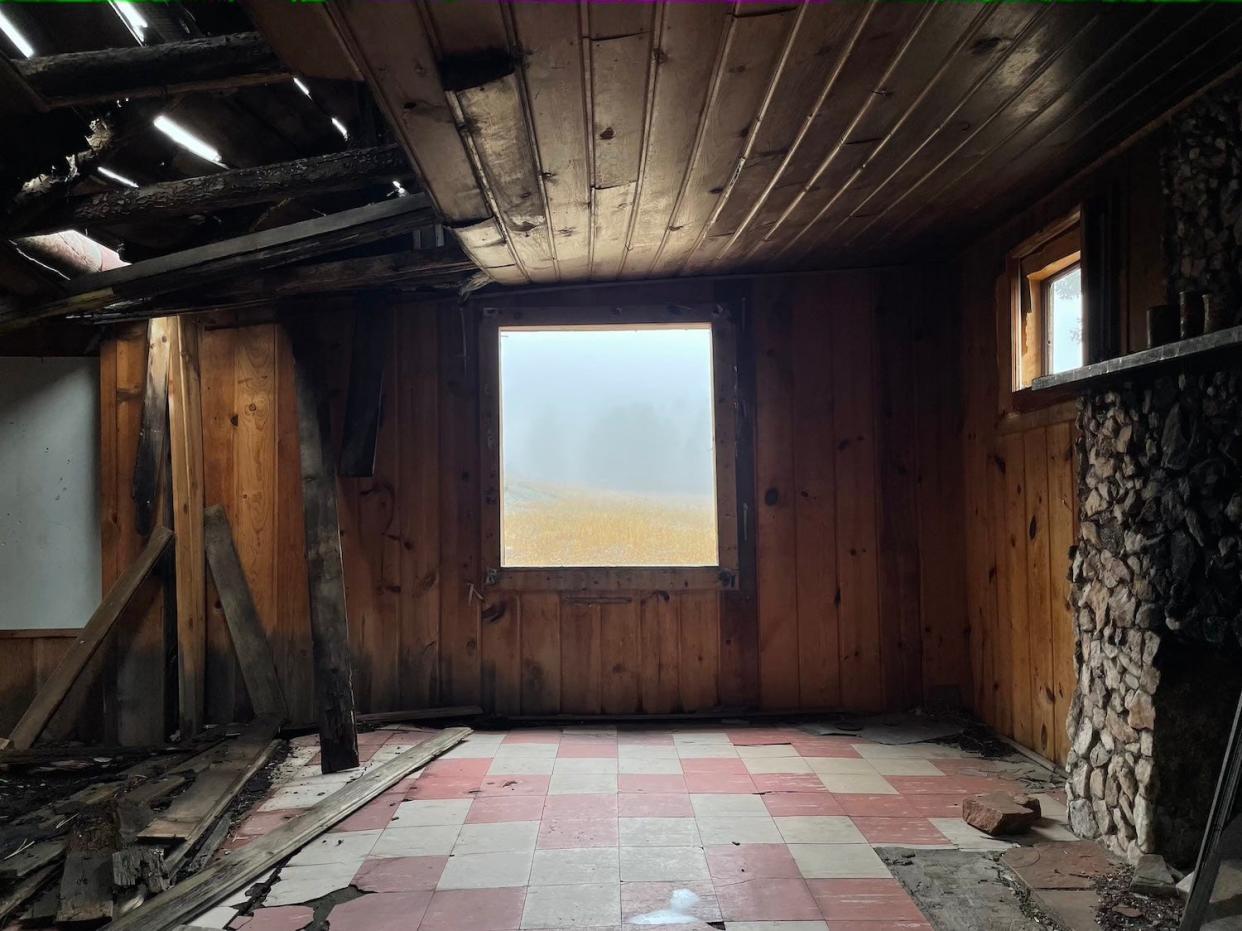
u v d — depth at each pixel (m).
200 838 2.55
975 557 3.81
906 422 4.02
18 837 2.51
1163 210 2.32
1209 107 2.14
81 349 3.83
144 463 3.69
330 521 3.53
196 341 3.96
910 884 2.20
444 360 4.06
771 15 1.64
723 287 4.09
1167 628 2.17
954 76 1.98
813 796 2.87
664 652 4.02
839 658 4.01
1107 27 1.80
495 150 2.16
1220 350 1.85
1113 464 2.44
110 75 1.92
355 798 2.83
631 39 1.69
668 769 3.19
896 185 2.80
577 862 2.36
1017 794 2.71
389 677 4.00
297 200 3.11
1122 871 2.20
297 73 1.85
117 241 3.43
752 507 4.04
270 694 3.87
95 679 3.69
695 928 2.00
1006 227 3.37
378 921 2.05
